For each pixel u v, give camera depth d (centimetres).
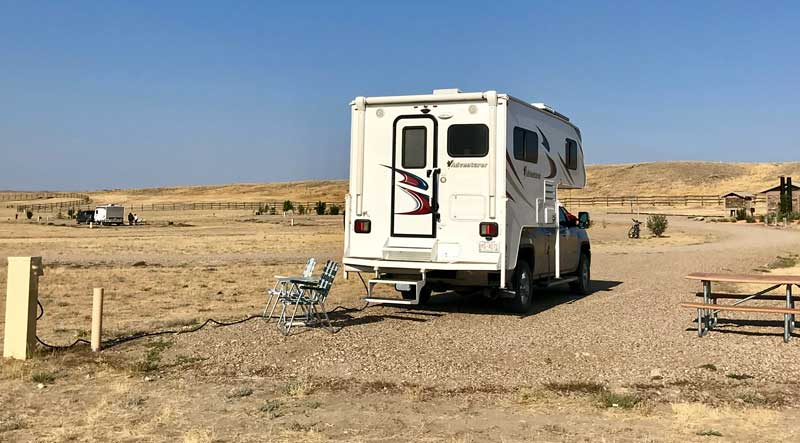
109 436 554
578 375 733
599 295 1443
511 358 809
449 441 534
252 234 4647
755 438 533
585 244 1500
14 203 14450
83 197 16650
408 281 1075
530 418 591
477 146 1073
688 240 3844
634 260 2436
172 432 564
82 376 754
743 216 6694
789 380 704
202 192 19975
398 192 1111
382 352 841
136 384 719
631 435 543
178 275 1959
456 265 1068
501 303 1206
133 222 7019
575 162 1430
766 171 15975
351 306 1258
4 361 820
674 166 17262
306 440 541
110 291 1580
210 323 1070
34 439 547
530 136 1178
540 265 1252
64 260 2491
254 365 791
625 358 807
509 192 1083
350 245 1139
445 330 995
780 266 2123
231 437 549
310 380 726
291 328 1001
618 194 15412
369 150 1128
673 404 624
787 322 902
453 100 1083
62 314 1230
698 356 813
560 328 1012
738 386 686
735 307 903
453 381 716
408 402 646
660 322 1058
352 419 595
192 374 759
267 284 1747
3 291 1579
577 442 529
